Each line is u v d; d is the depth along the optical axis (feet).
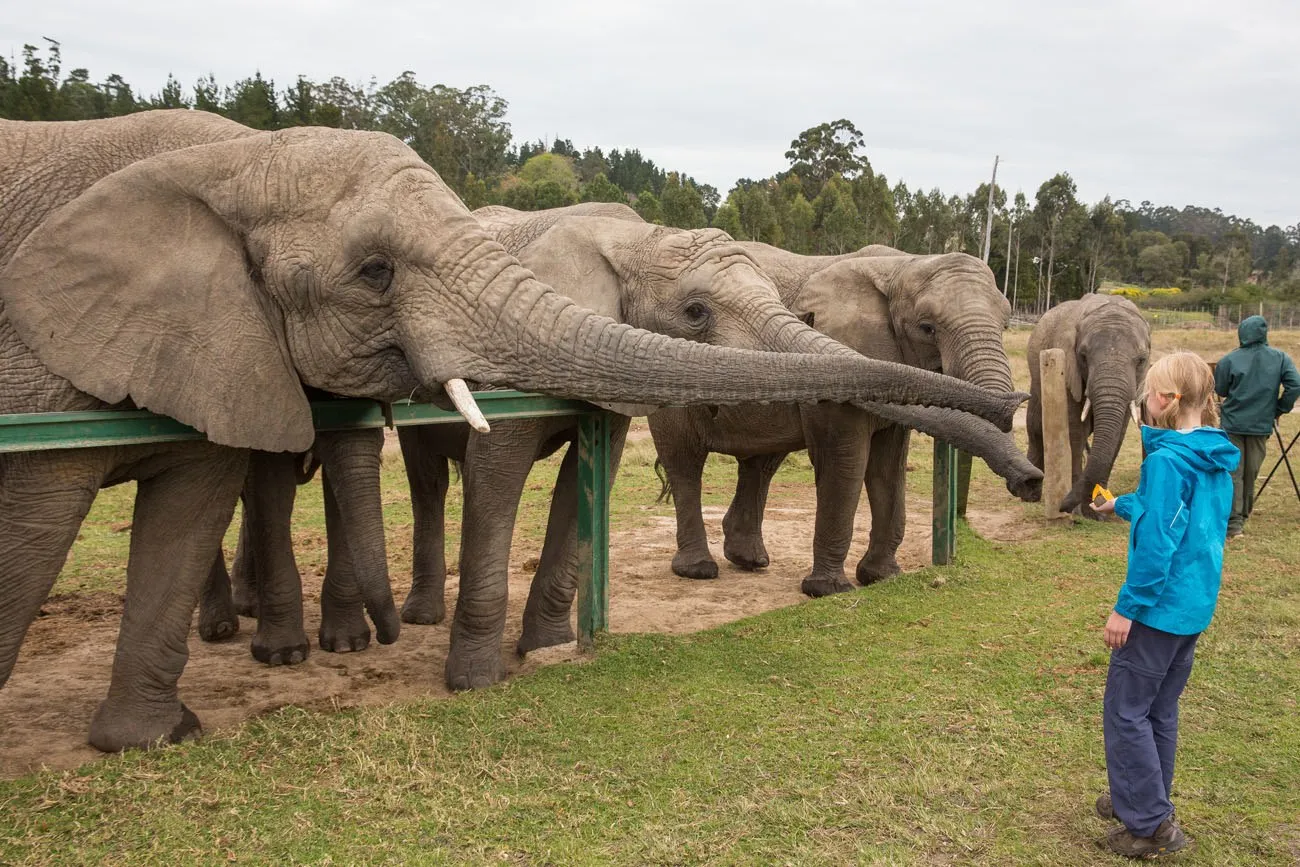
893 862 11.60
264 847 11.86
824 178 280.31
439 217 14.66
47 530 13.76
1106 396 33.58
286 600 19.79
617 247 19.48
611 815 12.78
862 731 15.33
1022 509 35.24
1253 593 23.25
